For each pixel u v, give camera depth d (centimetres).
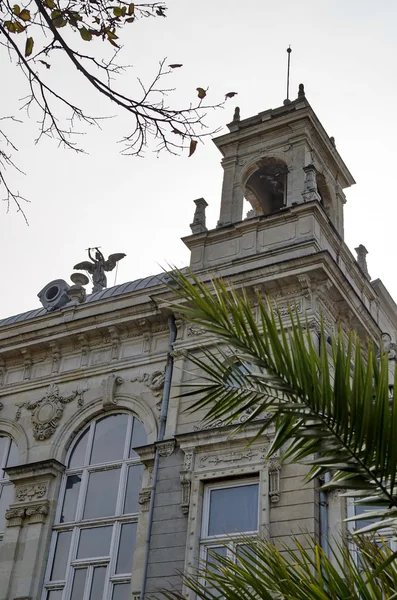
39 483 2172
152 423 2116
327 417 672
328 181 2598
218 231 2327
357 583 743
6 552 2097
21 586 2027
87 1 850
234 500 1844
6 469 2216
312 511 1709
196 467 1908
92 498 2123
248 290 2088
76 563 2025
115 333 2320
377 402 651
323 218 2261
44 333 2420
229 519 1823
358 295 2342
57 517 2130
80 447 2231
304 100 2492
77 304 2458
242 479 1853
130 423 2180
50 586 2023
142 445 2117
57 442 2245
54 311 2478
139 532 1942
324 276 2027
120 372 2272
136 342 2300
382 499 638
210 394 766
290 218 2248
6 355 2483
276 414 688
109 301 2397
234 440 1883
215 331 717
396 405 648
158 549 1844
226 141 2586
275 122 2512
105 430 2219
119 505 2058
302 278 2031
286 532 1709
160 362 2214
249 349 709
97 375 2302
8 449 2341
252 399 749
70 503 2145
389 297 2727
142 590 1803
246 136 2558
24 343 2452
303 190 2342
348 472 675
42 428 2291
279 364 695
